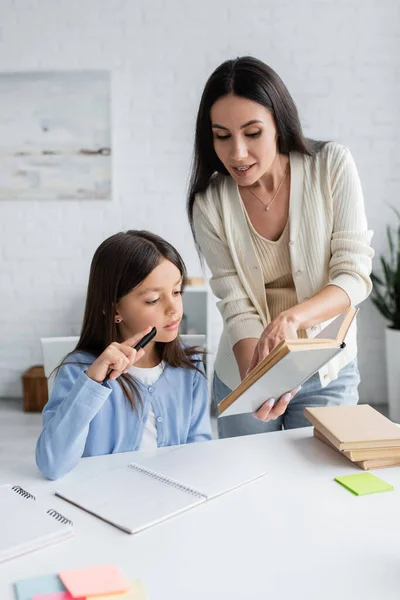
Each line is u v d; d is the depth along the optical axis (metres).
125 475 1.21
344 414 1.40
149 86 3.55
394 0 3.41
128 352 1.24
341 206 1.54
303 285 1.59
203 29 3.49
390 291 3.49
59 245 3.71
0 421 3.44
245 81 1.40
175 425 1.50
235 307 1.64
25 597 0.83
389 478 1.22
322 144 1.58
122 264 1.39
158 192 3.64
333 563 0.92
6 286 3.75
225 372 1.70
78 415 1.21
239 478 1.20
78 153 3.60
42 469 1.21
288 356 1.09
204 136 1.55
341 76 3.48
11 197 3.65
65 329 3.77
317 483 1.19
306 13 3.45
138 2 3.49
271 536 1.00
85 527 1.02
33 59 3.55
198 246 1.74
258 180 1.57
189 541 0.98
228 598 0.84
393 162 3.53
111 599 0.83
